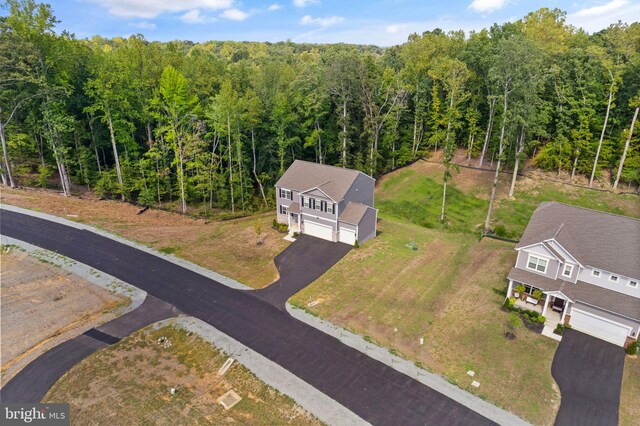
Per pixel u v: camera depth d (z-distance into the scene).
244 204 54.38
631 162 48.12
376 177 62.44
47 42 46.62
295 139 55.59
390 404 22.16
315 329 28.20
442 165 61.28
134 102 52.19
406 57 67.12
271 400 22.31
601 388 23.12
